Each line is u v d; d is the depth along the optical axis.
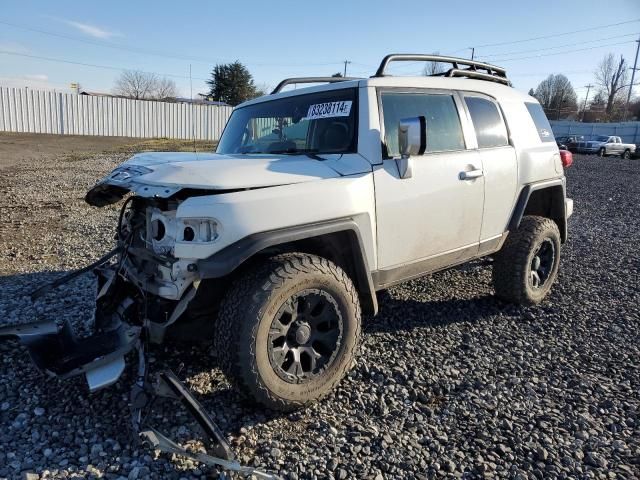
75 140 27.75
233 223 2.65
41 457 2.55
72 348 3.08
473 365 3.71
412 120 3.17
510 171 4.44
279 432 2.84
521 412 3.11
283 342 2.94
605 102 80.81
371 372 3.53
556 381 3.51
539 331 4.35
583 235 8.43
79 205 10.06
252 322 2.73
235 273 3.01
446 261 4.06
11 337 3.15
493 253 4.78
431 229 3.77
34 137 27.92
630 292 5.39
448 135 3.99
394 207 3.46
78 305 4.52
